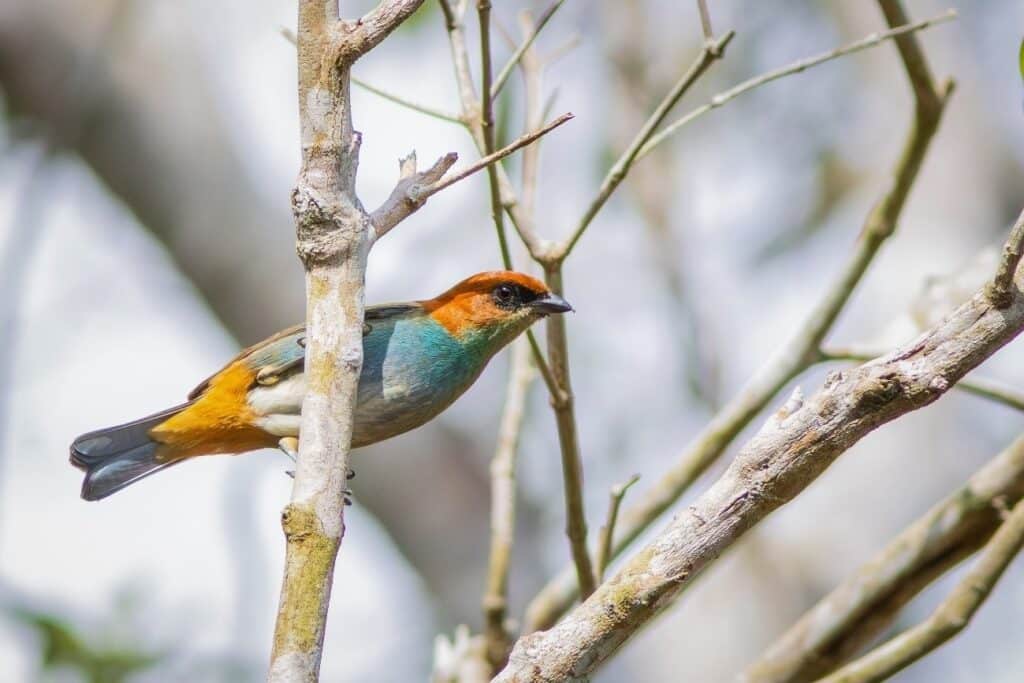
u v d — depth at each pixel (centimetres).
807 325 837
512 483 816
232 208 1398
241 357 791
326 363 499
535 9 1461
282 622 462
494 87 695
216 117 1422
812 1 1550
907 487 1405
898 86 1535
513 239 1333
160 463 833
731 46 1541
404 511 1450
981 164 1466
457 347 829
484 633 802
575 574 825
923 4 1545
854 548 1391
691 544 475
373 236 516
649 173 1484
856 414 465
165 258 1444
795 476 471
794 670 758
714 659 1373
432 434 1477
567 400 684
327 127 513
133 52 1386
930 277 880
